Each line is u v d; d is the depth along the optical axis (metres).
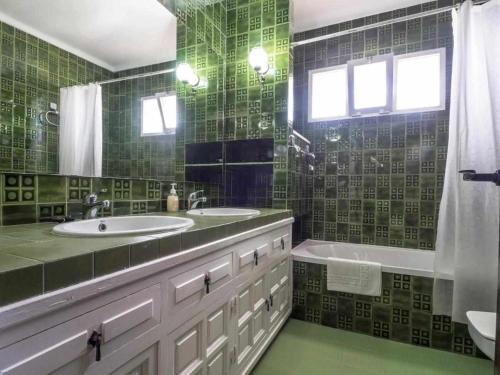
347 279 2.06
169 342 0.90
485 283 1.78
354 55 2.79
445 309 1.85
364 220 2.74
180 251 0.93
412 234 2.57
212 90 2.37
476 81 1.94
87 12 1.41
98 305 0.67
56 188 1.26
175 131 2.01
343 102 2.88
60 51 1.30
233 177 2.47
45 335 0.56
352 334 2.04
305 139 2.73
